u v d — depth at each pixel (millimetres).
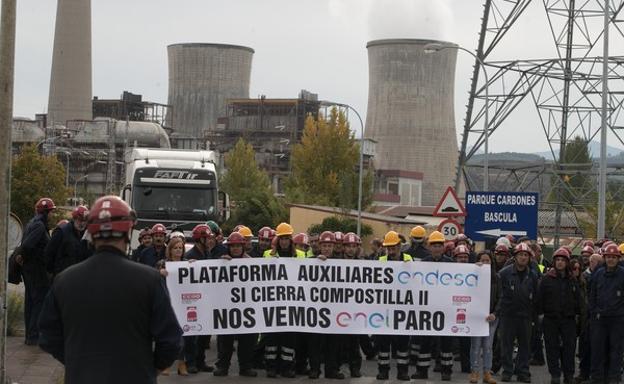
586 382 16062
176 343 5996
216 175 28922
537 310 15805
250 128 133375
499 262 16734
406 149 113500
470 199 24312
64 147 119750
